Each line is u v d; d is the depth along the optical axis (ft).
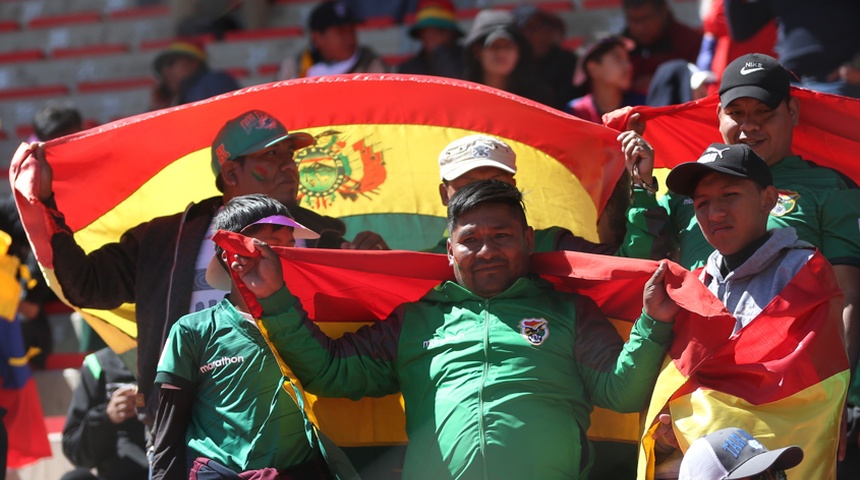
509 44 84.58
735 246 46.73
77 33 164.86
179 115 58.70
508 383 46.73
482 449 45.88
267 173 58.18
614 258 49.01
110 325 59.11
